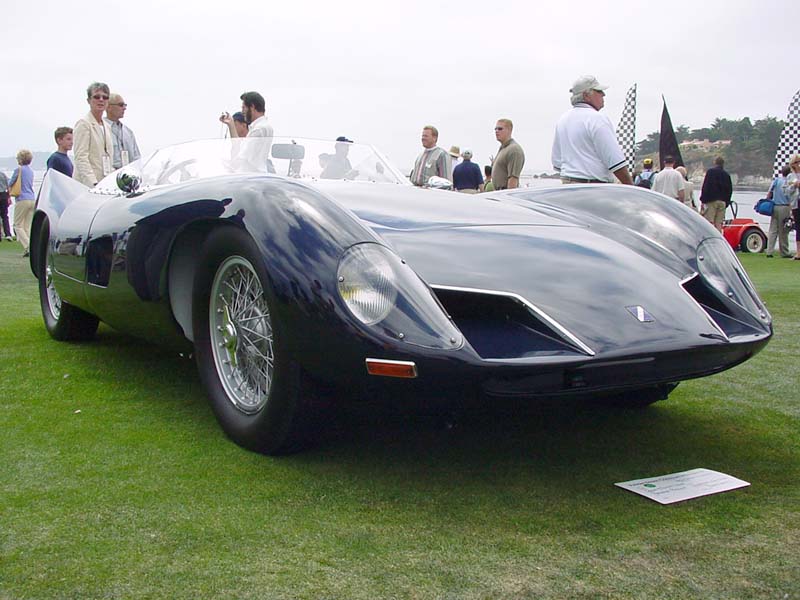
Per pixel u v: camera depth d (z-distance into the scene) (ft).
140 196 9.48
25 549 5.44
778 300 19.44
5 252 32.68
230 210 7.30
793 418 9.07
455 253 7.30
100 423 8.32
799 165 39.17
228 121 18.45
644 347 6.57
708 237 8.54
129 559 5.31
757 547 5.66
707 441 8.18
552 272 7.28
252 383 7.66
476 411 6.88
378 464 7.23
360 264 6.40
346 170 11.24
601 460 7.52
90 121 17.57
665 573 5.24
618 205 9.36
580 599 4.89
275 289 6.60
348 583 5.03
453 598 4.87
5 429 8.08
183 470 6.98
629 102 46.96
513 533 5.84
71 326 12.09
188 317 8.71
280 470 7.04
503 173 22.17
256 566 5.24
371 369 6.20
